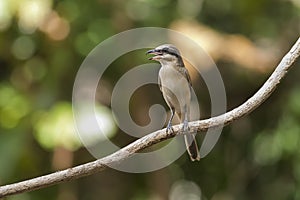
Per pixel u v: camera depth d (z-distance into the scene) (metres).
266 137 15.02
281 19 14.50
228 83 14.24
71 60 13.27
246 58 13.41
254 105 7.22
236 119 7.24
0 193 6.93
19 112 13.21
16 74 13.71
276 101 14.80
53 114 12.90
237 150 15.41
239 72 13.96
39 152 13.24
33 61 13.62
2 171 12.38
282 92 14.66
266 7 14.30
